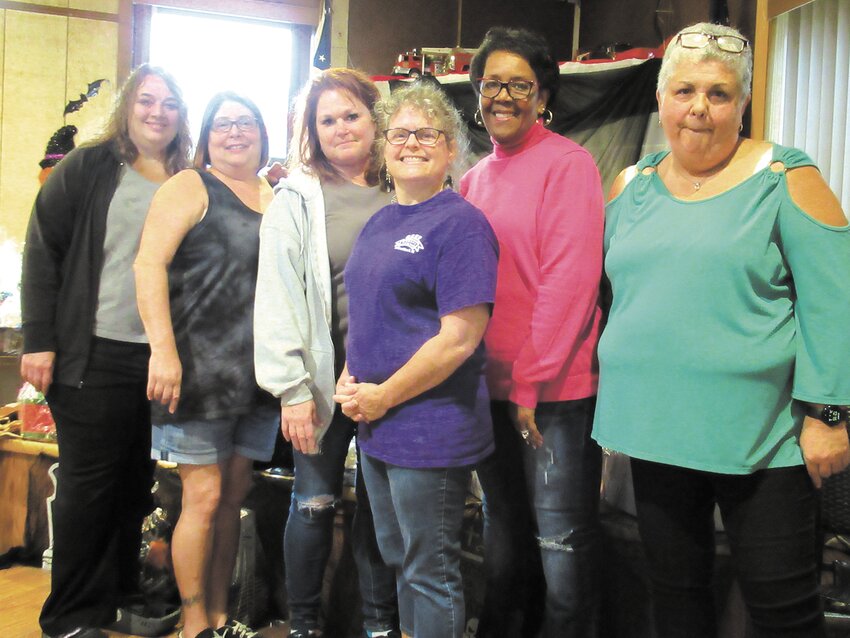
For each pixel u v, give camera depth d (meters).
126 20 4.25
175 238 1.86
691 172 1.46
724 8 3.25
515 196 1.72
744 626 1.85
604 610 1.99
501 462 1.84
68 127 3.64
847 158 2.74
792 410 1.37
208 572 2.01
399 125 1.54
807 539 1.35
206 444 1.88
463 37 4.41
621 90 3.28
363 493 1.94
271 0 4.39
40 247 2.00
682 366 1.37
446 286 1.46
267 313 1.76
